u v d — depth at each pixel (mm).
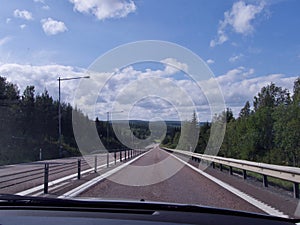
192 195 10688
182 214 3209
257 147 48031
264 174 12633
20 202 3584
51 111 65812
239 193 11062
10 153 46250
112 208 3443
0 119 56000
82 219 2994
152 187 12664
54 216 3113
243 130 48469
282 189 12250
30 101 63406
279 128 44188
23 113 61188
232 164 17141
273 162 43031
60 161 36656
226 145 46656
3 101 60031
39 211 3334
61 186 12961
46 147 54969
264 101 60250
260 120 48438
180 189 12078
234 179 15375
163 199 9906
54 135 64312
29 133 61031
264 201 9508
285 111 44000
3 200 3607
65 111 65438
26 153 49000
